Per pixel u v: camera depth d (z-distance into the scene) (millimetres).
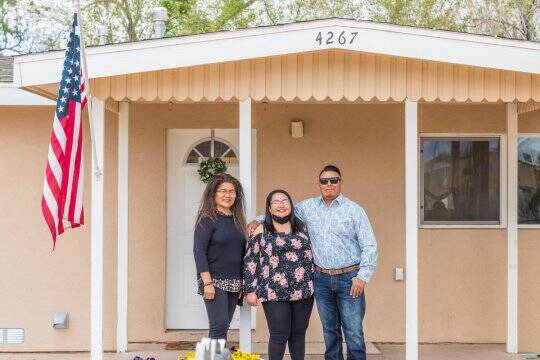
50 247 6438
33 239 6430
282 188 6465
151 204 6488
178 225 6602
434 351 6160
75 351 6434
